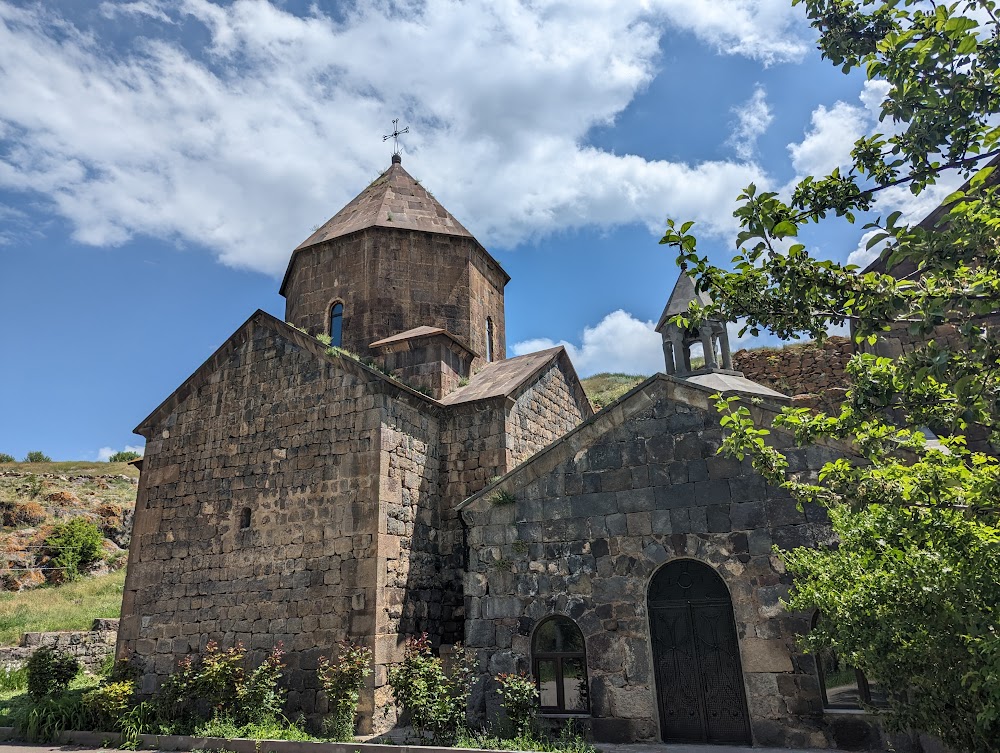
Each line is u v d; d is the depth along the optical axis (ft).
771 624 31.65
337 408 48.34
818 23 17.92
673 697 32.94
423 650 39.96
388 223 67.05
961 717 18.63
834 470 18.93
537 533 37.81
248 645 45.01
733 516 33.86
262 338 53.78
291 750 35.60
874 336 16.83
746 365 64.13
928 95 15.80
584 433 38.40
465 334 66.03
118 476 142.10
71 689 53.78
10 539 98.58
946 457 17.47
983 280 14.55
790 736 29.99
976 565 16.10
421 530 48.42
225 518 49.67
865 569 21.56
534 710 33.78
